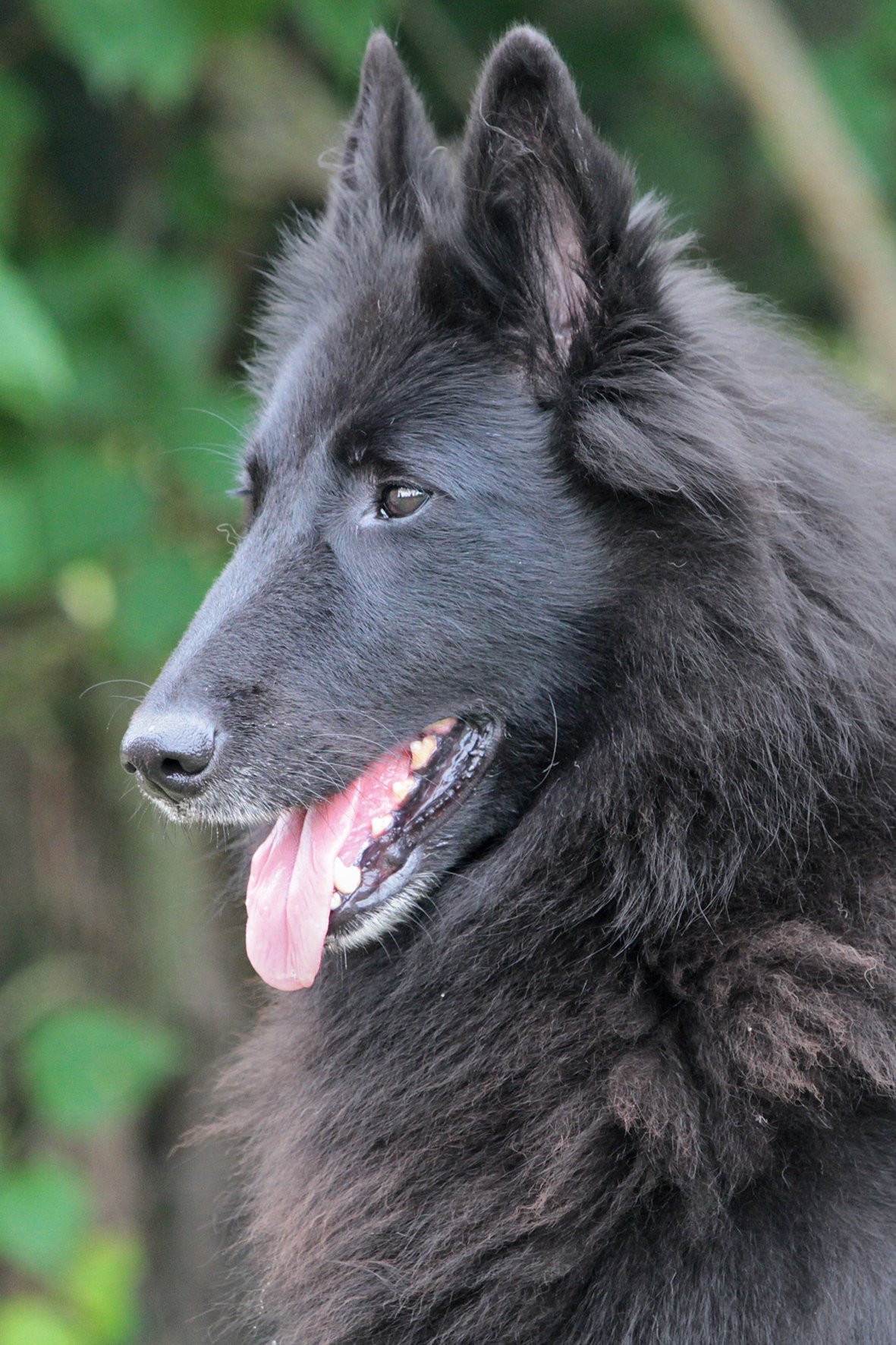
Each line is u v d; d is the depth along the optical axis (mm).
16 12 10773
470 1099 5750
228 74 11828
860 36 13188
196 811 6039
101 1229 11852
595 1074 5594
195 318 10625
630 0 12484
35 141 11305
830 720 5590
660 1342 5086
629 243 5762
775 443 5879
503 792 6086
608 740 5836
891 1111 5262
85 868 12352
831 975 5434
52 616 12008
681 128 13102
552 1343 5316
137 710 6082
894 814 5633
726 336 6250
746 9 11539
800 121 11680
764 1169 5215
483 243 5996
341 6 10234
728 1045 5422
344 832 6117
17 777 12344
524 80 5734
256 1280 6766
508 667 5941
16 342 7805
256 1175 6699
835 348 13703
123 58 9562
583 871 5828
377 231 6859
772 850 5625
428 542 5988
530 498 5902
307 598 6113
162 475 10562
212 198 11758
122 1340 10570
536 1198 5438
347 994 6309
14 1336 9578
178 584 10289
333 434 6215
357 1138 6000
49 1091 10180
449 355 6117
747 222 13703
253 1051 7012
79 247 10766
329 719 6020
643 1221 5328
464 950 5980
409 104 7008
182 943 12148
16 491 9945
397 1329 5602
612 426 5734
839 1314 4914
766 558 5590
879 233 11953
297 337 7254
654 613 5730
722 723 5598
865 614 5684
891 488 6078
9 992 11852
